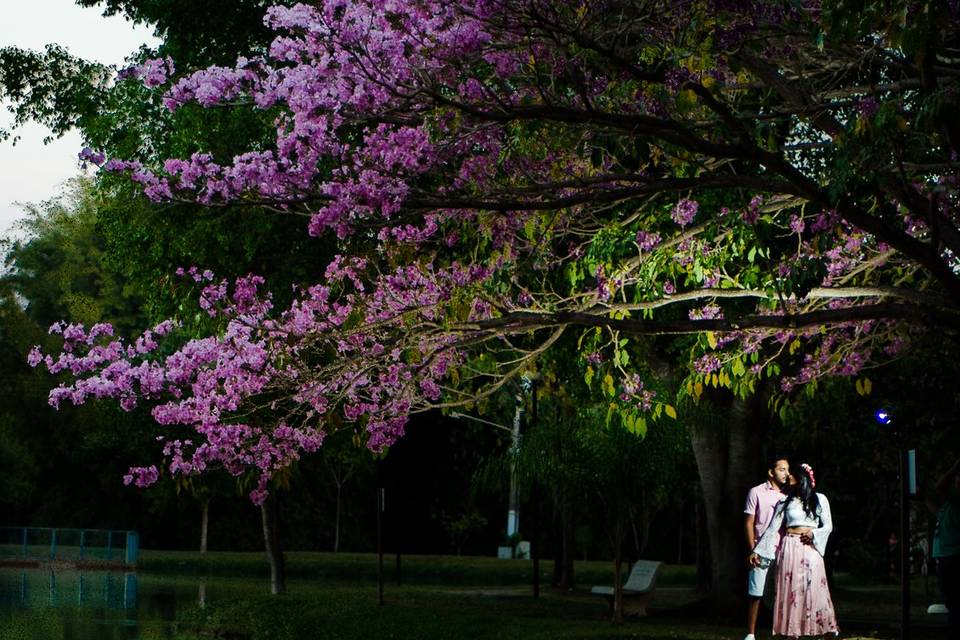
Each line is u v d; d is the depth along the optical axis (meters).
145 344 13.95
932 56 10.42
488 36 11.02
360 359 13.45
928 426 25.30
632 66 10.77
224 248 24.12
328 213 11.16
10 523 63.50
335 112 11.05
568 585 34.81
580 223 15.41
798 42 12.38
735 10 10.65
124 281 62.56
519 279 15.68
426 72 11.11
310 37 10.95
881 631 20.25
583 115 10.93
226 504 58.66
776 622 14.75
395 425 14.20
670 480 21.45
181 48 24.83
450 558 47.44
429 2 10.61
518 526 56.56
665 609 25.28
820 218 13.21
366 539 60.47
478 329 13.04
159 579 41.00
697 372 16.45
